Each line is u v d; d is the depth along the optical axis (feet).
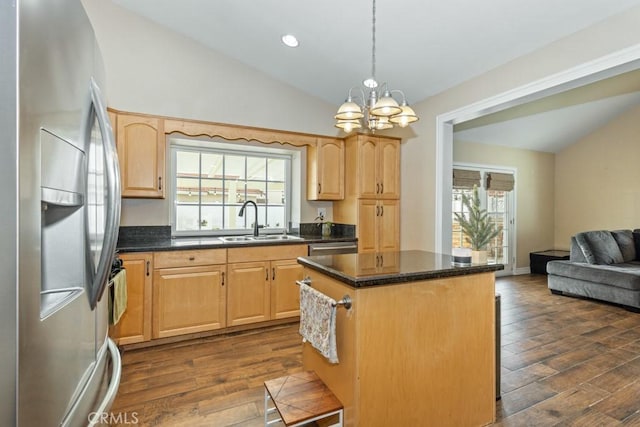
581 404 6.98
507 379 8.00
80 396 2.90
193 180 12.40
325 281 6.08
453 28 8.79
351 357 5.22
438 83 11.48
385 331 5.32
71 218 2.85
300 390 5.77
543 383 7.82
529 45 8.87
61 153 2.50
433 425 5.75
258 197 13.58
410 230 13.37
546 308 13.67
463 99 11.14
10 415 1.93
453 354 5.94
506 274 20.33
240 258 10.66
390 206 13.41
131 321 9.27
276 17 9.62
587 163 20.45
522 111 16.44
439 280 5.80
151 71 10.85
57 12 2.42
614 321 12.12
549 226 21.99
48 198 2.29
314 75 12.39
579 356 9.26
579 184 20.88
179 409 6.75
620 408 6.84
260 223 13.62
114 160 3.23
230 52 11.81
